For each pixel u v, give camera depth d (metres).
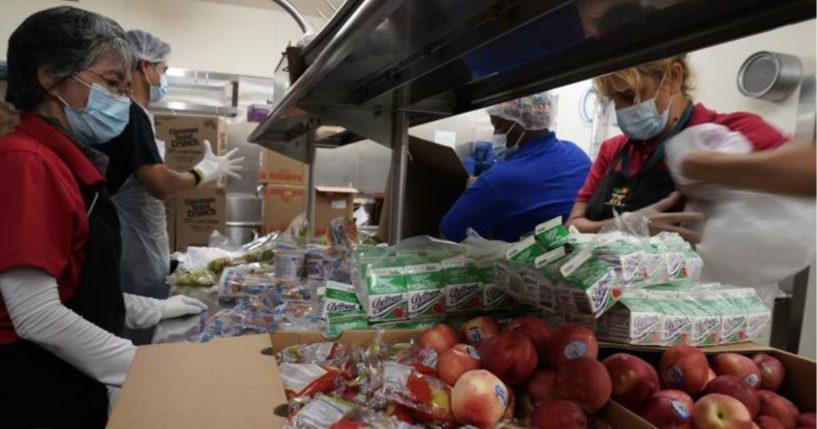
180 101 4.32
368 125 1.51
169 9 4.59
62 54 1.10
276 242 1.87
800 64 2.23
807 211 1.14
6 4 4.13
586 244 0.81
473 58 1.05
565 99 3.67
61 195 1.00
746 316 0.85
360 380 0.71
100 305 1.15
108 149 1.82
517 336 0.73
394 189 1.51
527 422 0.68
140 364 0.65
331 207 2.97
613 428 0.65
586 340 0.71
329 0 1.75
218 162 2.42
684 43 0.85
